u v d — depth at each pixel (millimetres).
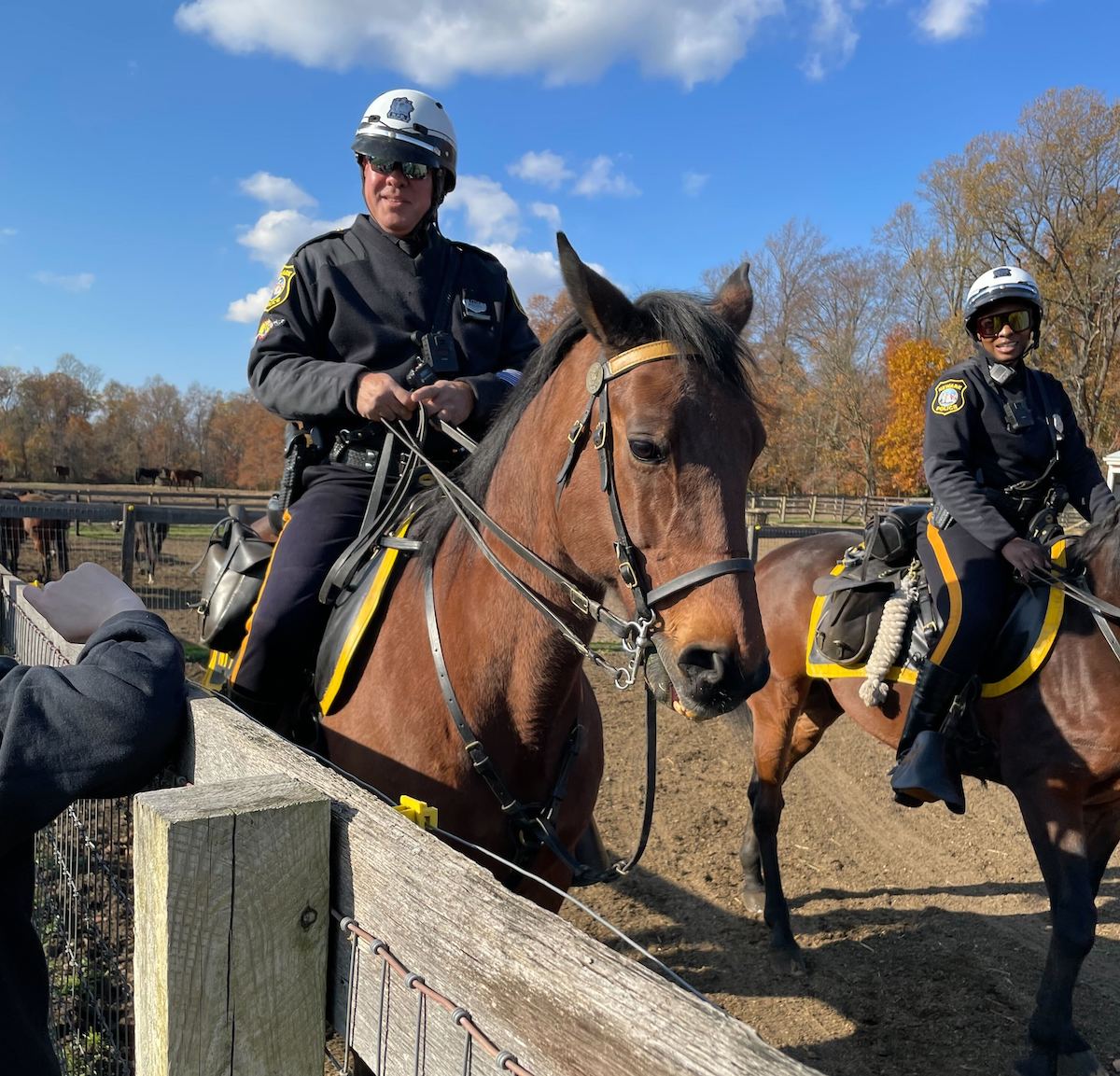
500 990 777
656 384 1518
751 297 1936
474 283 2510
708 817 4598
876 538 3240
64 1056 2018
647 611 1529
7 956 1271
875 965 3295
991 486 2982
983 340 2955
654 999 658
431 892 865
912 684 3016
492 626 1821
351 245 2379
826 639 3299
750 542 8531
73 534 14828
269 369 2236
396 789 1875
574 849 2283
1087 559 2762
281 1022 986
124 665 1324
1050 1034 2537
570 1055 705
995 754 2902
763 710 3678
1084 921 2520
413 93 2361
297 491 2426
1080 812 2637
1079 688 2607
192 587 9367
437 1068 839
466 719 1818
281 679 2176
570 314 1847
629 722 6172
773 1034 2891
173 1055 917
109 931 1897
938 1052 2793
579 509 1646
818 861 4141
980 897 3811
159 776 1599
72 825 2225
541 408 1821
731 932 3531
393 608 2008
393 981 910
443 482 1992
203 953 926
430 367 2287
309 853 995
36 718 1221
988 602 2818
